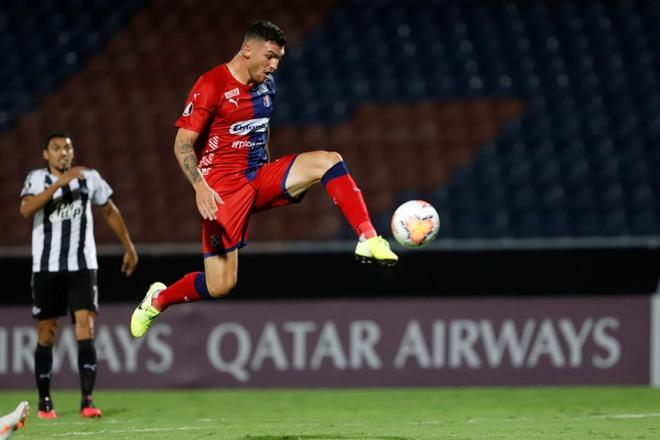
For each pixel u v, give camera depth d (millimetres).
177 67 49875
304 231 40656
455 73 49094
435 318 32688
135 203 42500
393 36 51188
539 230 41031
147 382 32406
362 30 51562
